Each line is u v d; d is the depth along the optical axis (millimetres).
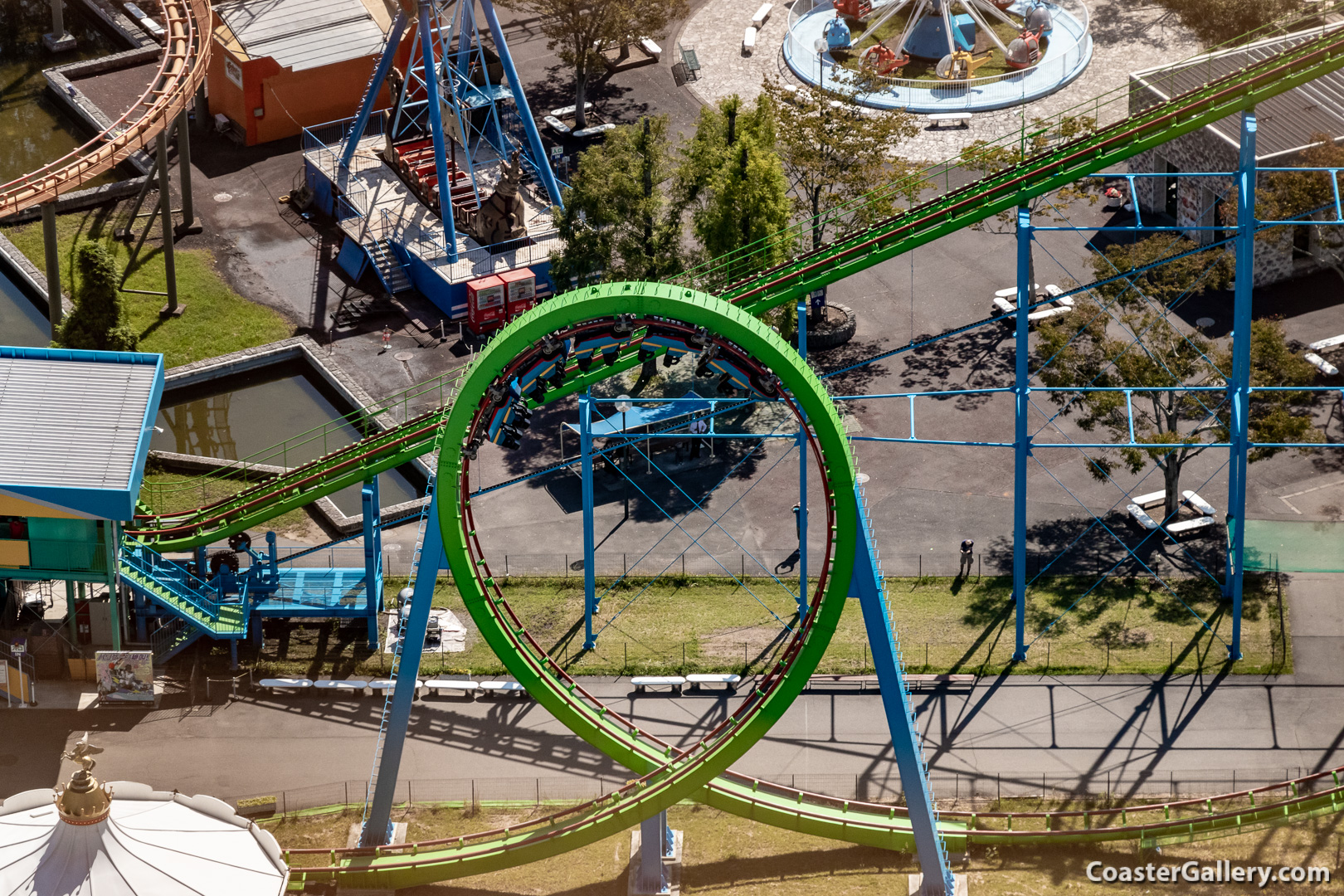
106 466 86125
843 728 87000
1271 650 91625
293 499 92438
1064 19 156875
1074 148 95062
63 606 93375
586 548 91688
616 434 103688
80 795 62469
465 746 86125
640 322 70125
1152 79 125312
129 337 108188
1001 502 103875
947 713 87812
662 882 75875
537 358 70688
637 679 89438
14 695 87688
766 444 108875
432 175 131375
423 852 76625
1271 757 84688
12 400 88750
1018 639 91438
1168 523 100438
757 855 78188
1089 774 83688
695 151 110062
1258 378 99562
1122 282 106438
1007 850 78062
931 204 96750
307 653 92438
